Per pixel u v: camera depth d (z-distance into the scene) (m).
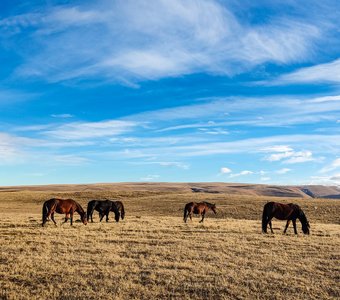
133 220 28.27
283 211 21.03
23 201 76.12
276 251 15.62
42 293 9.90
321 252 15.52
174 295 10.02
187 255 14.49
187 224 25.00
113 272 11.84
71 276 11.31
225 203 61.03
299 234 21.19
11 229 20.33
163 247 15.82
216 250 15.59
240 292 10.25
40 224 23.27
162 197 74.12
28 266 12.35
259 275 11.84
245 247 16.19
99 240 17.45
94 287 10.48
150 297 9.82
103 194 87.69
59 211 22.89
